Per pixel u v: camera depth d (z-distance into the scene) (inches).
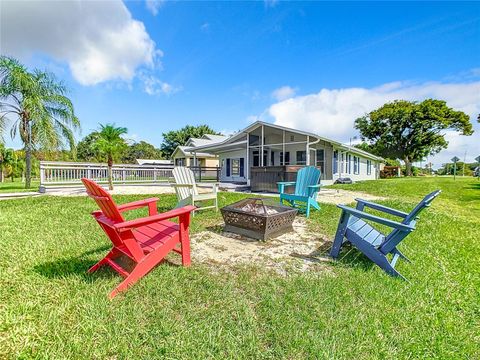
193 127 1567.4
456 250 132.5
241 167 663.1
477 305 78.8
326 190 436.1
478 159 682.8
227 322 66.0
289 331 62.7
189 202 197.8
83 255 111.2
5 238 134.1
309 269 102.2
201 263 106.3
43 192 378.0
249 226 145.8
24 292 78.7
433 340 62.2
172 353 55.3
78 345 56.9
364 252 105.6
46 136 466.9
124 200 294.4
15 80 438.0
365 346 58.7
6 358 52.7
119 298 76.3
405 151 1110.4
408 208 254.7
